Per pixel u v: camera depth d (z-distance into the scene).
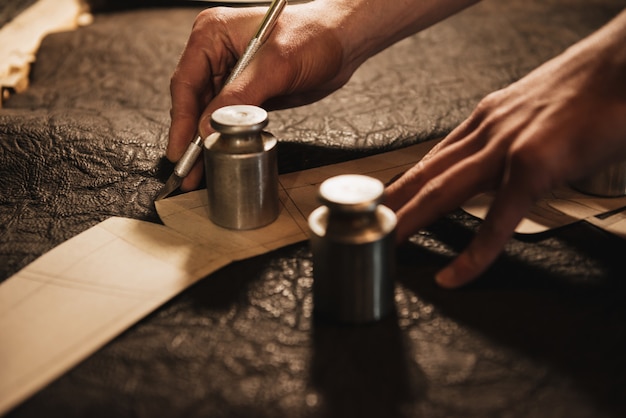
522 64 1.10
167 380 0.51
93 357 0.53
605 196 0.72
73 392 0.50
